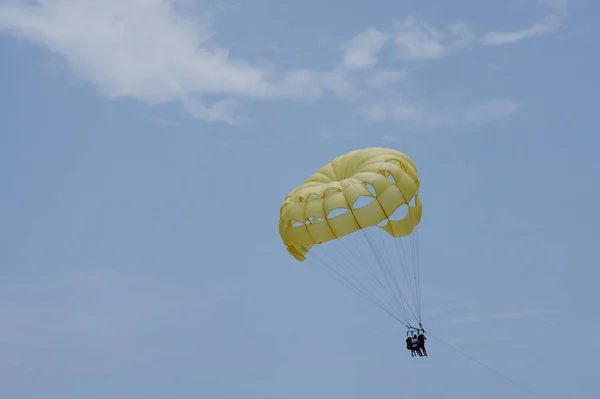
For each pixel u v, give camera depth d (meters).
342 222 85.12
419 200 90.38
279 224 90.12
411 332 85.44
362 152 91.12
